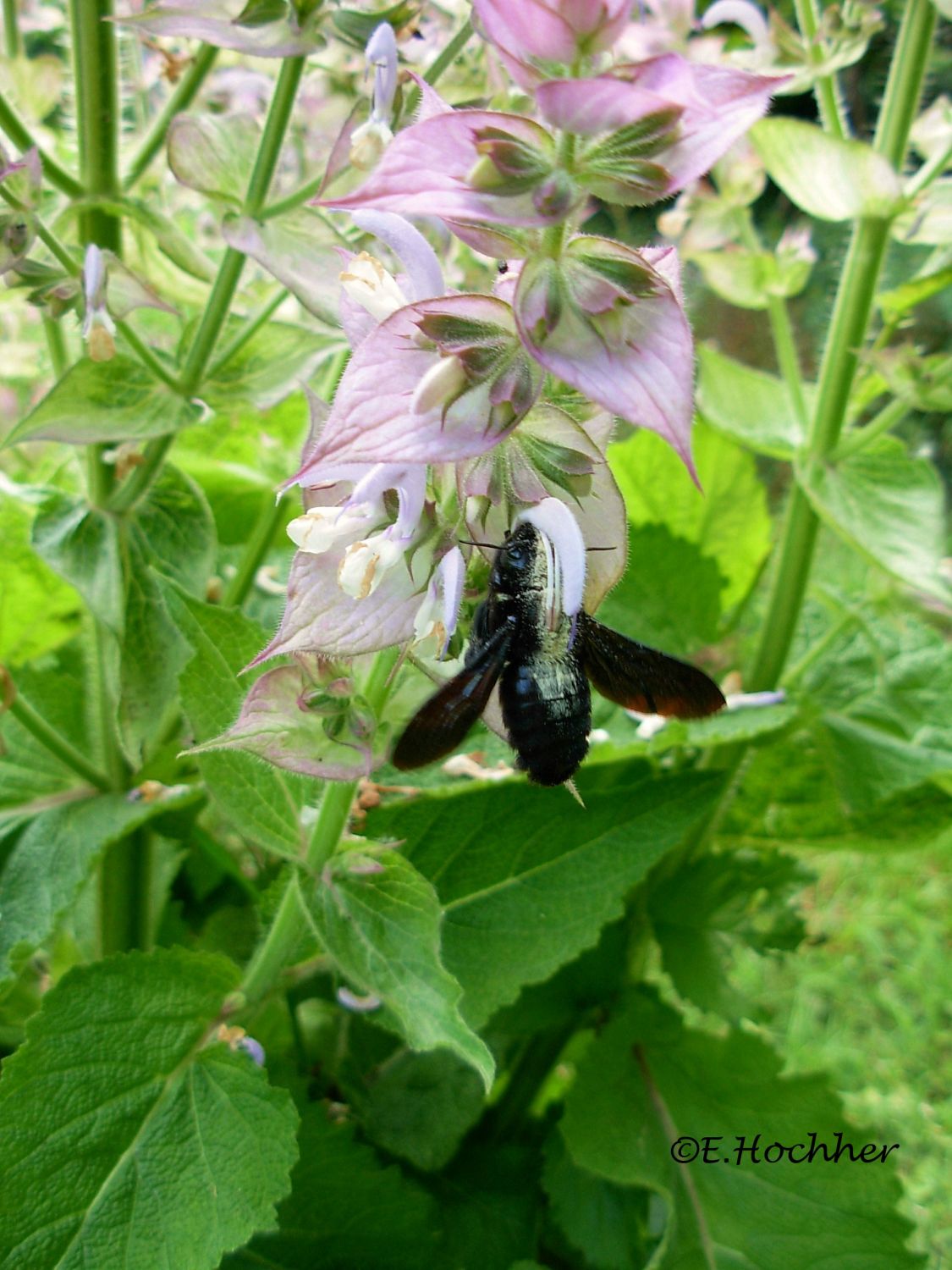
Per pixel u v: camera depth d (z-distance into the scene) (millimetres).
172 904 194
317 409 110
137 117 182
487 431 87
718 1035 180
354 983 115
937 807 186
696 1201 164
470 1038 103
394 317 89
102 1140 121
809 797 193
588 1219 176
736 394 194
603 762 169
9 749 168
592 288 86
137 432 141
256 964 137
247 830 124
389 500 97
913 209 168
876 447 180
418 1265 156
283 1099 124
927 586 160
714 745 182
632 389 84
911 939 317
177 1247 117
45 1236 116
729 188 186
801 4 170
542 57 86
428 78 137
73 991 123
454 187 84
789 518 185
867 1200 164
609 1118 170
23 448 224
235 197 148
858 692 195
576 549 90
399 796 155
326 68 173
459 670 110
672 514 204
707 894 186
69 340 169
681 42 178
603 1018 188
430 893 119
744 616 253
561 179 84
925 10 166
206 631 131
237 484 199
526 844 156
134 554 152
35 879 154
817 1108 172
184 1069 127
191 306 193
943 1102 276
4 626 179
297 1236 153
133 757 148
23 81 173
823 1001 299
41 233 133
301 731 110
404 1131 177
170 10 130
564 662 111
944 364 166
